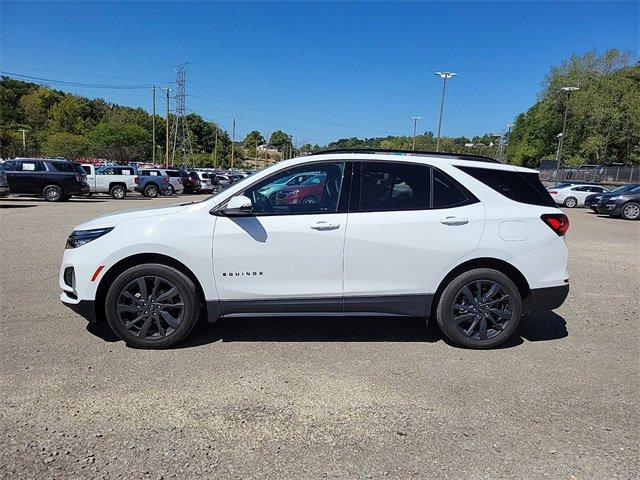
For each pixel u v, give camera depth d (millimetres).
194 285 4234
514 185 4461
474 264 4379
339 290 4242
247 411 3270
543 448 2904
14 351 4164
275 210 4250
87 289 4164
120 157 80375
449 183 4359
